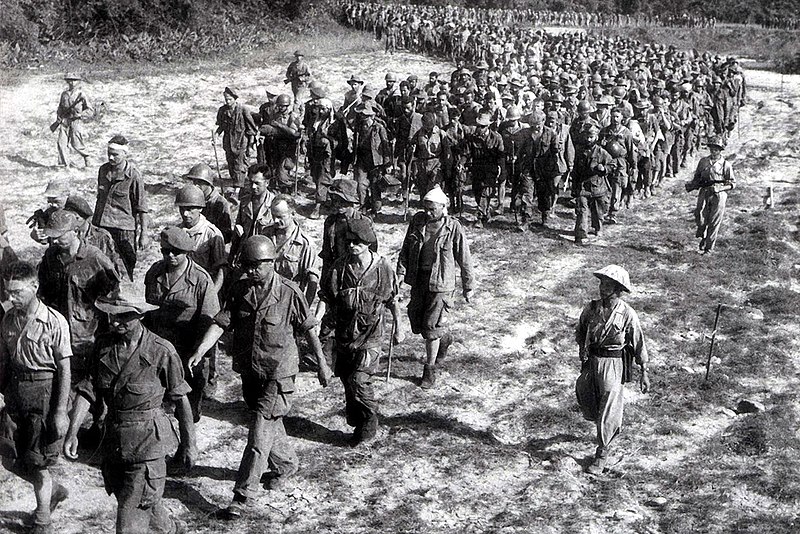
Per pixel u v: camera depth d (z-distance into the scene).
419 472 8.56
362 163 16.88
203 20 40.53
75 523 7.29
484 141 16.69
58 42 35.22
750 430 9.56
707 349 11.87
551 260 15.56
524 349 11.78
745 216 19.09
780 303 13.76
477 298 13.52
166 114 27.02
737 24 79.38
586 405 8.80
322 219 17.06
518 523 7.73
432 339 10.17
